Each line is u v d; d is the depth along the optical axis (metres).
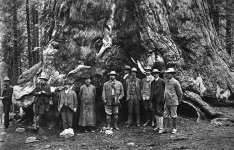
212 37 15.96
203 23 15.73
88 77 12.25
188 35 14.64
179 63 13.30
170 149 8.93
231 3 18.06
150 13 13.59
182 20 14.81
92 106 11.95
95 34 13.93
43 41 15.89
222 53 16.22
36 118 11.88
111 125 12.53
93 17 14.20
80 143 10.29
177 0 14.95
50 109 12.67
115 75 12.05
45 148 9.80
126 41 13.73
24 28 24.56
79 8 14.31
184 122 11.91
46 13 16.38
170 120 11.82
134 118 12.94
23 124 13.55
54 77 13.15
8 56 22.97
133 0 13.93
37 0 21.75
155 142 9.79
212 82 14.05
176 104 10.51
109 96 11.80
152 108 11.41
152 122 11.90
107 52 13.43
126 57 13.63
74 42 13.97
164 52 13.09
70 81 12.73
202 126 11.29
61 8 14.77
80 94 12.09
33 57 23.03
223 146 8.66
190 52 14.47
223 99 13.84
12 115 16.02
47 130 12.16
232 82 14.79
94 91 12.11
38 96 11.89
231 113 12.55
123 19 14.03
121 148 9.54
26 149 9.82
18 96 13.29
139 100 12.19
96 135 11.25
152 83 11.44
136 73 13.16
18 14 24.11
